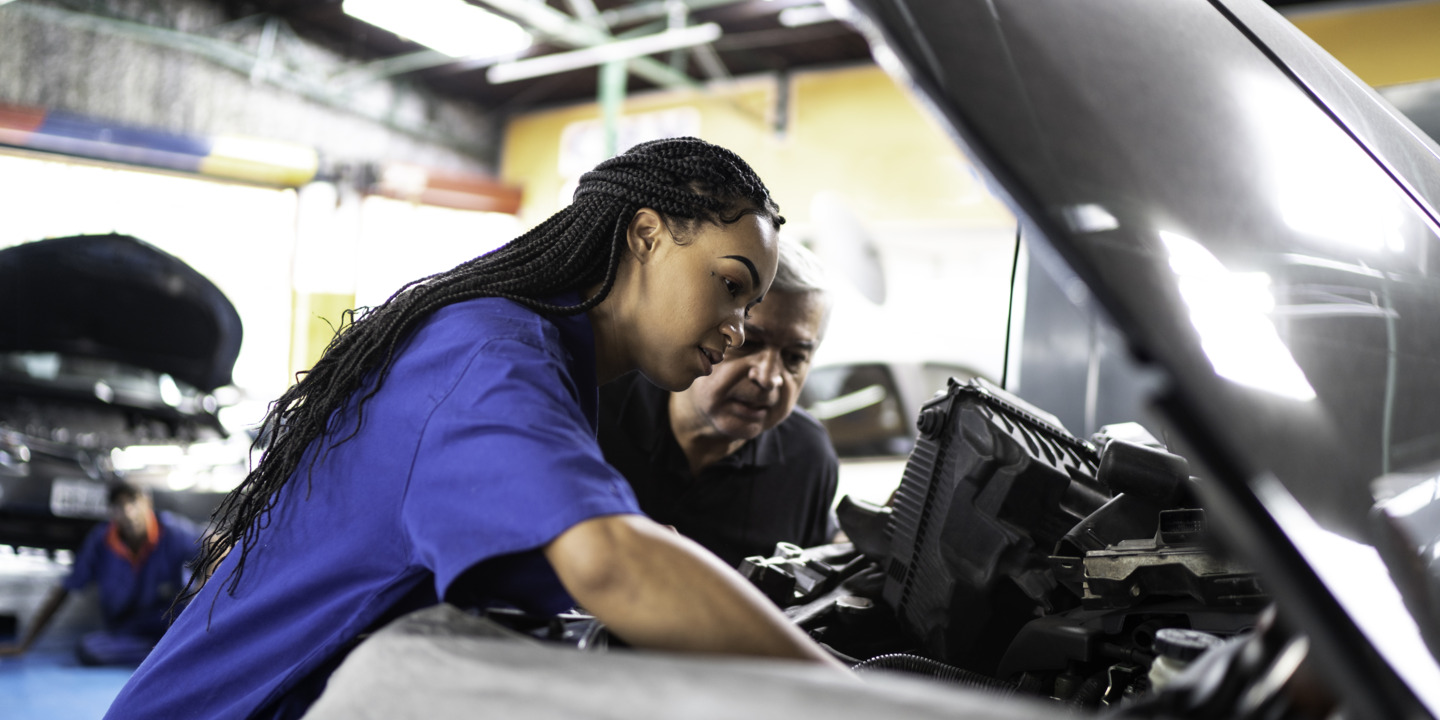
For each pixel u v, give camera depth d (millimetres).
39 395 4809
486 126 13461
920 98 625
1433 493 638
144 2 10734
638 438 1707
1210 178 708
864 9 621
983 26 674
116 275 4641
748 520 1769
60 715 3607
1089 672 954
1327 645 479
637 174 981
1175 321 574
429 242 11297
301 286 10039
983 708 436
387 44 12055
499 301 905
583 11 10352
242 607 889
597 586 686
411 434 818
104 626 4535
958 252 9781
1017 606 1104
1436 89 1643
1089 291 566
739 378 1604
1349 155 878
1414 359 720
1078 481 1118
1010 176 590
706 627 675
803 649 694
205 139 9430
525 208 13164
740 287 999
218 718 865
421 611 702
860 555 1348
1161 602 915
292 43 11711
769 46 10969
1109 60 748
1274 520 510
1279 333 643
